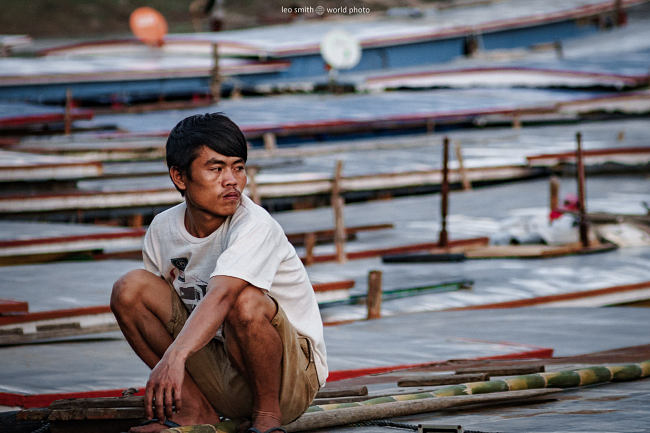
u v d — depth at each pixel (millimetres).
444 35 75875
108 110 55938
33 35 89375
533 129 54469
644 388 9227
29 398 11742
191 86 62312
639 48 73875
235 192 6777
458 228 33312
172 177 6898
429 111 54469
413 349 15102
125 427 7250
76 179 34375
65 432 7367
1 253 25500
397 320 18766
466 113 54406
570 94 60562
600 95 59156
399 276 25141
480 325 17688
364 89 67312
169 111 56719
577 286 24078
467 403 8289
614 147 44281
